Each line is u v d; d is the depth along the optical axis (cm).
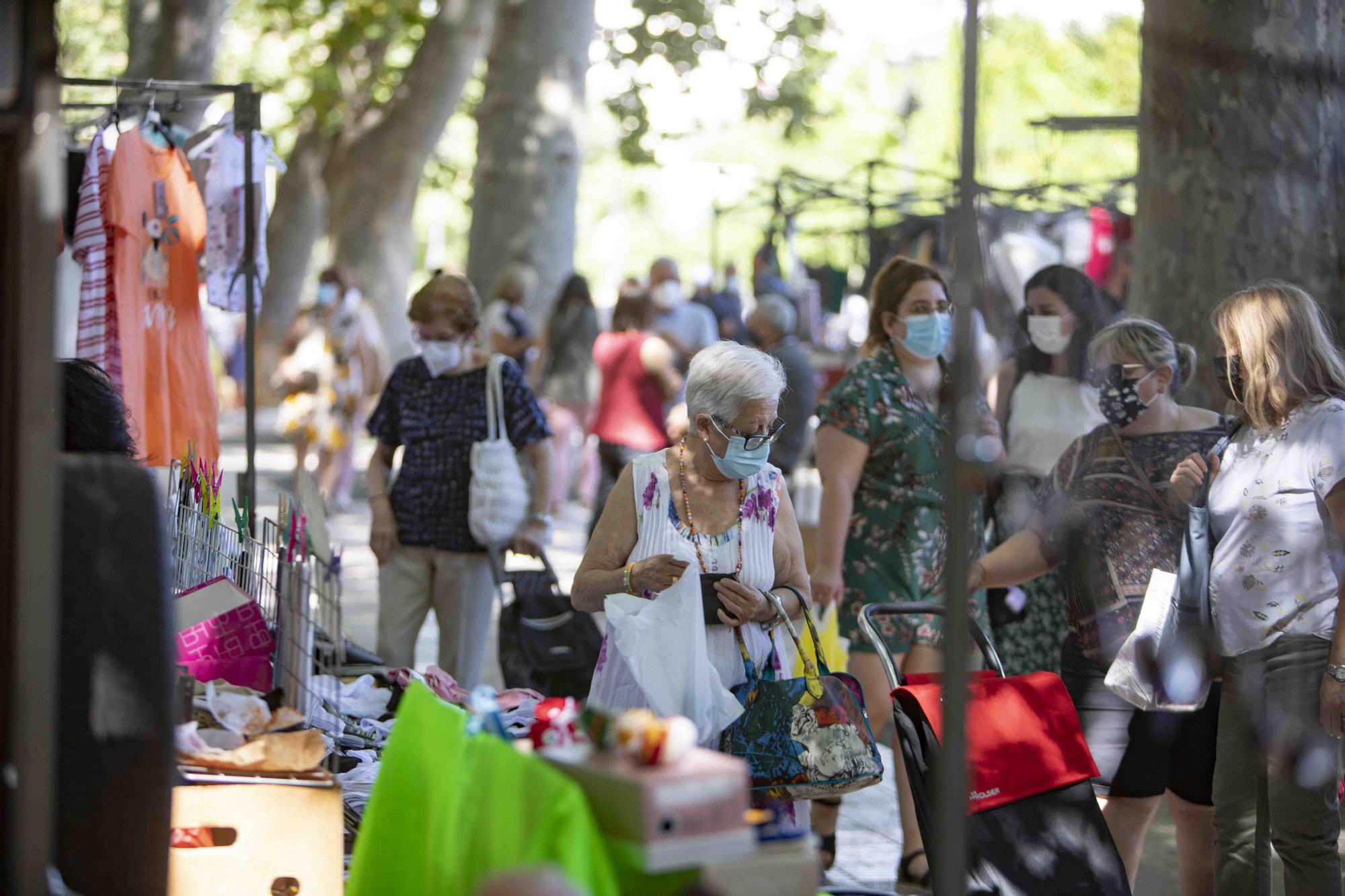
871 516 1312
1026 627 1315
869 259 3728
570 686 1433
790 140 6569
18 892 566
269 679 936
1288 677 968
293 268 7394
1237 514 988
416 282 12538
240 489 1570
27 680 564
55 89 564
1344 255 1489
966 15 631
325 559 883
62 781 664
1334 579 967
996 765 918
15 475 582
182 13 4512
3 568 587
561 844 577
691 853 591
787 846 629
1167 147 1544
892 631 1300
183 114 2475
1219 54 1504
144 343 1422
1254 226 1495
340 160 6431
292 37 7319
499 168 4369
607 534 999
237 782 794
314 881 796
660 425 2503
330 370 3547
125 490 676
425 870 754
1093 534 1103
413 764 781
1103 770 1080
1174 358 1110
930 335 1298
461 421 1504
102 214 1400
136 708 672
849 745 902
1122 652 1041
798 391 2091
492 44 4438
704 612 951
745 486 1005
